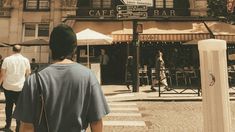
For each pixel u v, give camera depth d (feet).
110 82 63.93
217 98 12.22
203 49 12.39
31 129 6.16
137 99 37.68
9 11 68.69
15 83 20.16
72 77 6.33
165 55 65.87
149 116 27.12
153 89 47.09
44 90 6.16
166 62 65.51
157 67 44.70
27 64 20.81
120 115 27.68
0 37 68.13
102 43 46.88
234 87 51.78
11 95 20.49
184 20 62.59
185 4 69.62
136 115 27.66
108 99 37.93
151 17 63.26
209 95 12.32
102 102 6.50
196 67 61.31
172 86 54.95
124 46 66.69
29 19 68.54
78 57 63.62
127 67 52.11
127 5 44.37
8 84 20.15
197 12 67.92
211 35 57.98
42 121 6.10
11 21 68.39
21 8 68.64
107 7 68.23
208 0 68.18
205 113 12.47
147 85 57.16
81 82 6.34
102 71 66.54
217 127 12.19
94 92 6.41
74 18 62.28
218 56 12.23
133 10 44.24
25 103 6.10
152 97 38.70
